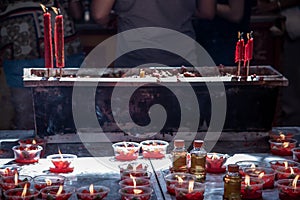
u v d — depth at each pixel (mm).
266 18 6770
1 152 4176
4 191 3402
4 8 5637
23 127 5773
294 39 7023
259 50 6875
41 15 5641
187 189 3318
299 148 4086
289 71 7148
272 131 4605
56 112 4383
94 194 3281
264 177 3545
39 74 4621
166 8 5039
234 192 3301
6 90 6012
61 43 4375
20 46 5664
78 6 5855
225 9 5598
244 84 4406
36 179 3539
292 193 3332
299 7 6941
